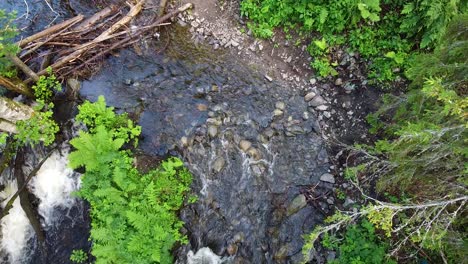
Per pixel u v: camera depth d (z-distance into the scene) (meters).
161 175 8.10
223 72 9.39
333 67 9.27
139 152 8.41
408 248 7.63
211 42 9.70
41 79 8.33
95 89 8.86
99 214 7.84
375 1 8.12
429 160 5.87
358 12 8.59
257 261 8.38
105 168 7.88
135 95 8.92
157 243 7.67
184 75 9.27
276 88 9.34
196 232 8.36
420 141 5.45
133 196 7.86
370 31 8.80
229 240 8.46
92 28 9.16
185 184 8.30
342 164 8.72
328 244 8.05
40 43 8.64
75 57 8.78
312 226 8.38
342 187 8.55
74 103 8.70
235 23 9.73
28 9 9.43
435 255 7.42
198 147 8.60
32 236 8.63
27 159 8.61
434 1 7.46
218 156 8.65
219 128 8.78
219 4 9.85
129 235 7.66
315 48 9.25
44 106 8.56
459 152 5.32
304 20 9.18
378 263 7.55
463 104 4.62
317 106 9.16
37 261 8.52
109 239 7.61
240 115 8.94
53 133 8.37
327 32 9.15
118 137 8.27
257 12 9.48
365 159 8.55
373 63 8.98
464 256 5.85
